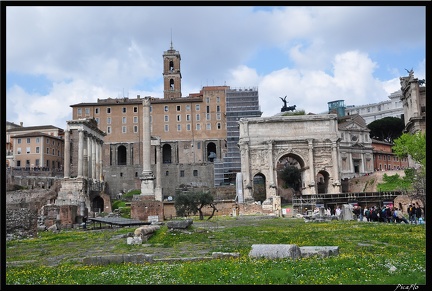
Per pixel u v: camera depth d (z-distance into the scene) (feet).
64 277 55.67
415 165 299.99
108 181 515.09
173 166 516.73
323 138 342.23
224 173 496.23
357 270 52.06
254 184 408.87
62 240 118.21
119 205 342.03
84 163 366.43
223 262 60.59
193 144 544.21
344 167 464.65
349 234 105.29
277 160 341.62
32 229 131.64
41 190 304.30
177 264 61.93
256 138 343.26
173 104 554.05
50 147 514.27
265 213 266.77
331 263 56.54
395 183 312.50
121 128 548.72
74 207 187.73
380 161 501.15
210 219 216.33
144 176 240.53
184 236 107.96
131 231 136.67
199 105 551.59
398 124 573.74
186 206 225.35
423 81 390.01
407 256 64.08
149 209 191.62
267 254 63.26
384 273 50.98
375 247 79.00
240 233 116.16
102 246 100.17
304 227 135.64
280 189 395.55
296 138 341.41
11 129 552.41
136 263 66.49
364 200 260.01
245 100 541.34
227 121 533.55
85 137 367.66
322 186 381.40
